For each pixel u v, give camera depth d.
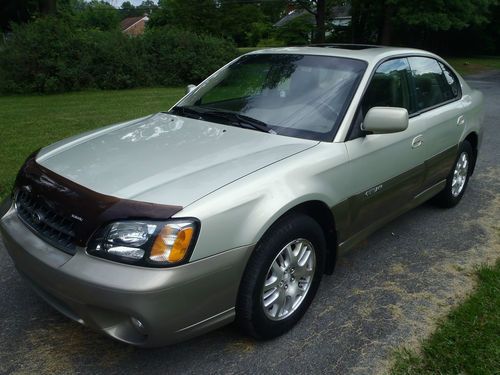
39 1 25.00
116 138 3.22
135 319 2.25
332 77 3.48
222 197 2.41
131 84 16.58
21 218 2.74
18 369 2.55
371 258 3.86
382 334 2.89
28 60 15.05
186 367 2.59
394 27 27.88
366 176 3.26
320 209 3.00
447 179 4.68
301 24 25.50
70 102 12.57
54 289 2.38
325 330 2.93
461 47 34.28
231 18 24.97
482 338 2.75
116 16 39.94
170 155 2.85
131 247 2.23
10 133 8.13
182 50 17.62
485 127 8.95
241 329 2.72
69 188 2.52
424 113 4.03
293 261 2.81
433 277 3.57
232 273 2.44
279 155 2.86
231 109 3.55
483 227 4.50
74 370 2.56
